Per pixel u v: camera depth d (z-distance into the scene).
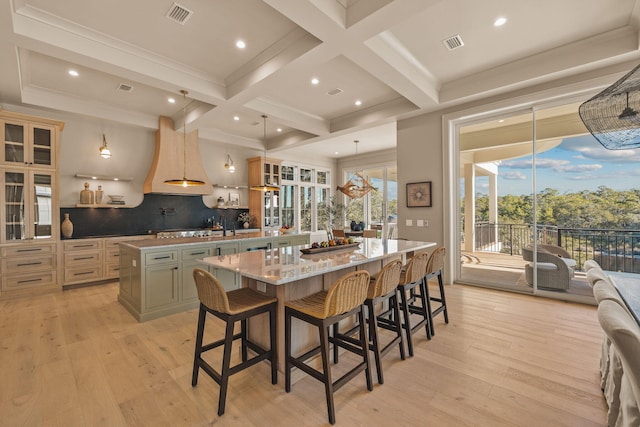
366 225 9.12
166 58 3.44
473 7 2.72
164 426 1.73
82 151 5.16
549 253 4.03
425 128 4.89
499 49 3.44
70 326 3.19
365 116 5.30
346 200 9.63
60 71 3.75
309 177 9.23
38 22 2.67
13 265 4.15
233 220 7.25
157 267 3.43
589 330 2.99
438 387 2.09
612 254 3.63
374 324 2.22
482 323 3.21
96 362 2.44
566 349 2.61
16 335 2.96
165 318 3.43
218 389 2.09
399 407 1.88
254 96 3.96
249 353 2.54
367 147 8.18
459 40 3.25
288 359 2.03
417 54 3.54
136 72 3.31
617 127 2.05
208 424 1.75
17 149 4.20
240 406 1.91
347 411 1.85
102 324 3.24
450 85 4.31
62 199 4.97
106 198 5.39
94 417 1.80
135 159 5.70
